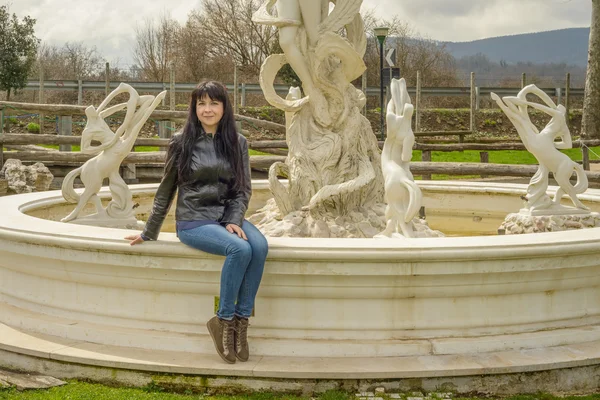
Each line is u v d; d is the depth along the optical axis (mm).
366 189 5812
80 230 4250
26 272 4434
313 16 5746
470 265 3791
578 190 6121
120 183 5707
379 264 3748
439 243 3844
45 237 4117
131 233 4160
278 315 3930
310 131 5918
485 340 3889
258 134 22672
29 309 4477
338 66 5941
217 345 3744
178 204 3875
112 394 3674
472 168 11219
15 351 4008
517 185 7824
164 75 35125
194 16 35781
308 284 3832
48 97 26109
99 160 5590
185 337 3947
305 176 5742
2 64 23188
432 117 26719
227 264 3660
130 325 4105
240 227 3811
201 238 3744
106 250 3967
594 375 3836
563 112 6066
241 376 3674
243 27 34594
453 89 27328
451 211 8086
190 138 3816
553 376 3779
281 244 3832
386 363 3738
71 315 4277
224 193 3865
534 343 3938
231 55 34969
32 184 10156
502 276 3877
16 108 12281
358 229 5648
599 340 4062
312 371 3641
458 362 3748
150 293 4059
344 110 5891
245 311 3758
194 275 3908
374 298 3885
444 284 3850
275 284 3859
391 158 4902
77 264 4109
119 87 5680
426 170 11289
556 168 6051
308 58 5801
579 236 4059
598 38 22781
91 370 3854
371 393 3648
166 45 36312
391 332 3916
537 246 3824
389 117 4875
